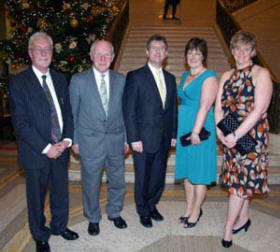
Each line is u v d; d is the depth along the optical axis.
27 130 2.61
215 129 3.24
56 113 2.77
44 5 5.21
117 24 7.51
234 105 2.89
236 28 7.62
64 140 2.80
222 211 3.84
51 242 3.13
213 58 8.23
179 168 3.37
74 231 3.33
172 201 4.13
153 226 3.46
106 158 3.19
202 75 3.09
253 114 2.73
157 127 3.15
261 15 10.07
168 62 8.02
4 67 6.54
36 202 2.82
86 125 3.02
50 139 2.73
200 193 3.35
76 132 3.07
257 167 2.88
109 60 2.90
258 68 2.79
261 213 3.78
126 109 3.08
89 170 3.09
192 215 3.44
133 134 3.09
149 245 3.12
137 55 8.21
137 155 3.21
